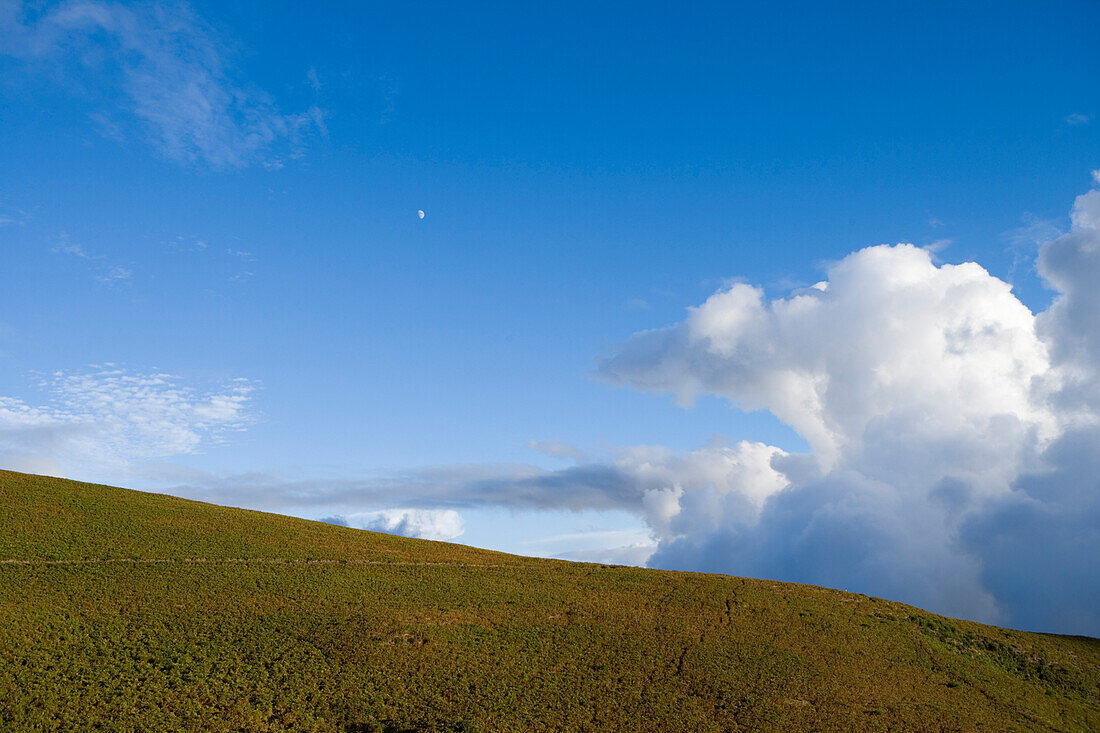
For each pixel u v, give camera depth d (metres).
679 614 69.62
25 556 63.34
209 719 43.62
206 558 70.31
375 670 52.09
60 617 52.84
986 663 67.38
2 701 41.72
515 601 69.12
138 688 45.56
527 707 49.62
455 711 48.06
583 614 67.50
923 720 52.75
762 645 63.47
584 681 54.25
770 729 49.25
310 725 44.75
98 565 64.31
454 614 64.06
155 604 57.94
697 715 50.50
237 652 52.00
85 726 40.97
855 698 55.06
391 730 45.41
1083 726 57.41
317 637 55.97
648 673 56.41
